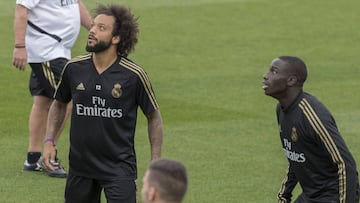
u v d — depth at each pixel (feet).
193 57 153.79
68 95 74.59
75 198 73.92
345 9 190.49
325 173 68.39
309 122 66.95
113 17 71.36
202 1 193.36
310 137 67.26
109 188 72.02
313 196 69.36
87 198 73.77
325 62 152.76
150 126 73.10
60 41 96.43
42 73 96.48
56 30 96.12
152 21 176.65
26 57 95.09
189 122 118.73
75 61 72.23
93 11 72.38
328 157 67.62
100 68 71.61
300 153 68.49
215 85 136.98
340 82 140.56
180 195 49.11
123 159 72.18
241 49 159.84
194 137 112.37
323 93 134.31
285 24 177.88
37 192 92.84
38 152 98.68
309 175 68.95
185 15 181.98
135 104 72.33
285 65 67.87
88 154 72.23
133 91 71.61
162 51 157.28
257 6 190.39
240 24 176.96
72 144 72.74
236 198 92.07
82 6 101.19
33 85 98.94
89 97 71.51
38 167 98.53
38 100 98.48
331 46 163.63
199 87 135.74
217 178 97.76
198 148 107.86
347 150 66.59
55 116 75.87
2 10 180.86
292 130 68.03
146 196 49.32
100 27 71.15
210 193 93.25
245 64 150.10
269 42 164.86
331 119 67.15
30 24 95.96
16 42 94.63
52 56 95.96
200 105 126.52
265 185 96.02
